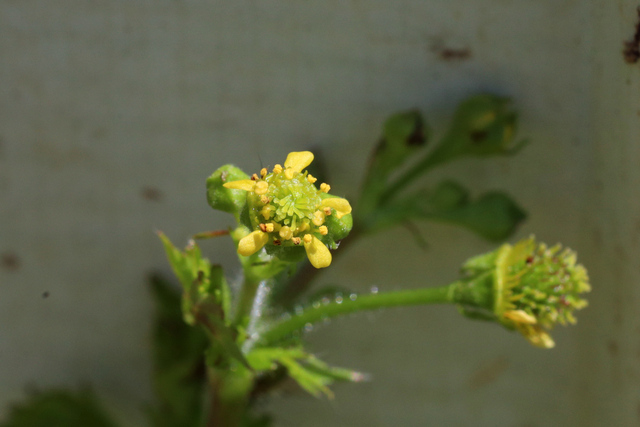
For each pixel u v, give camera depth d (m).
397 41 0.15
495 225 0.15
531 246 0.14
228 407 0.14
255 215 0.12
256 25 0.15
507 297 0.14
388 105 0.15
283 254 0.12
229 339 0.13
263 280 0.13
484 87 0.15
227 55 0.15
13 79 0.15
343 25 0.15
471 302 0.14
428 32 0.15
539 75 0.15
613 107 0.15
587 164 0.15
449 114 0.15
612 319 0.15
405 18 0.15
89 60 0.15
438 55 0.15
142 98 0.15
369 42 0.15
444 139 0.15
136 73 0.15
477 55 0.15
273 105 0.15
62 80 0.15
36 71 0.15
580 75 0.15
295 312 0.14
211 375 0.14
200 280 0.13
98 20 0.15
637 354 0.15
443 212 0.15
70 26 0.15
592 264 0.15
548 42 0.15
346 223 0.12
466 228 0.15
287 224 0.12
